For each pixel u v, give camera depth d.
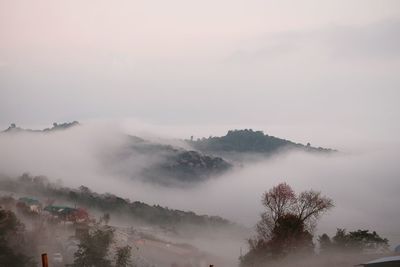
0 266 67.69
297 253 67.44
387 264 49.16
